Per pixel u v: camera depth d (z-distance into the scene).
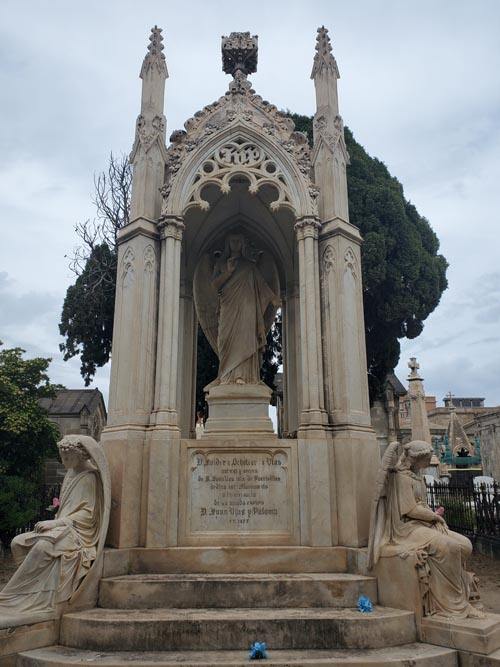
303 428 6.85
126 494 6.36
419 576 5.46
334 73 8.43
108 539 6.31
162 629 4.93
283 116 8.27
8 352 19.73
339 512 6.54
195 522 6.55
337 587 5.73
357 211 18.50
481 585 10.62
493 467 41.88
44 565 5.23
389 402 29.75
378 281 17.86
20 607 5.06
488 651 4.88
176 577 5.87
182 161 7.80
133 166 7.96
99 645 4.91
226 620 4.98
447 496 17.69
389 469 6.28
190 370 9.41
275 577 5.88
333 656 4.72
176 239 7.52
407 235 18.88
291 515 6.59
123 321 7.25
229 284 8.59
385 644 5.08
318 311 7.34
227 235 9.21
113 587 5.64
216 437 7.69
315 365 7.06
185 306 9.55
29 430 17.48
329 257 7.50
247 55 9.27
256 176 7.84
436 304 20.20
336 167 7.90
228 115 8.11
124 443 6.50
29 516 15.32
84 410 28.16
